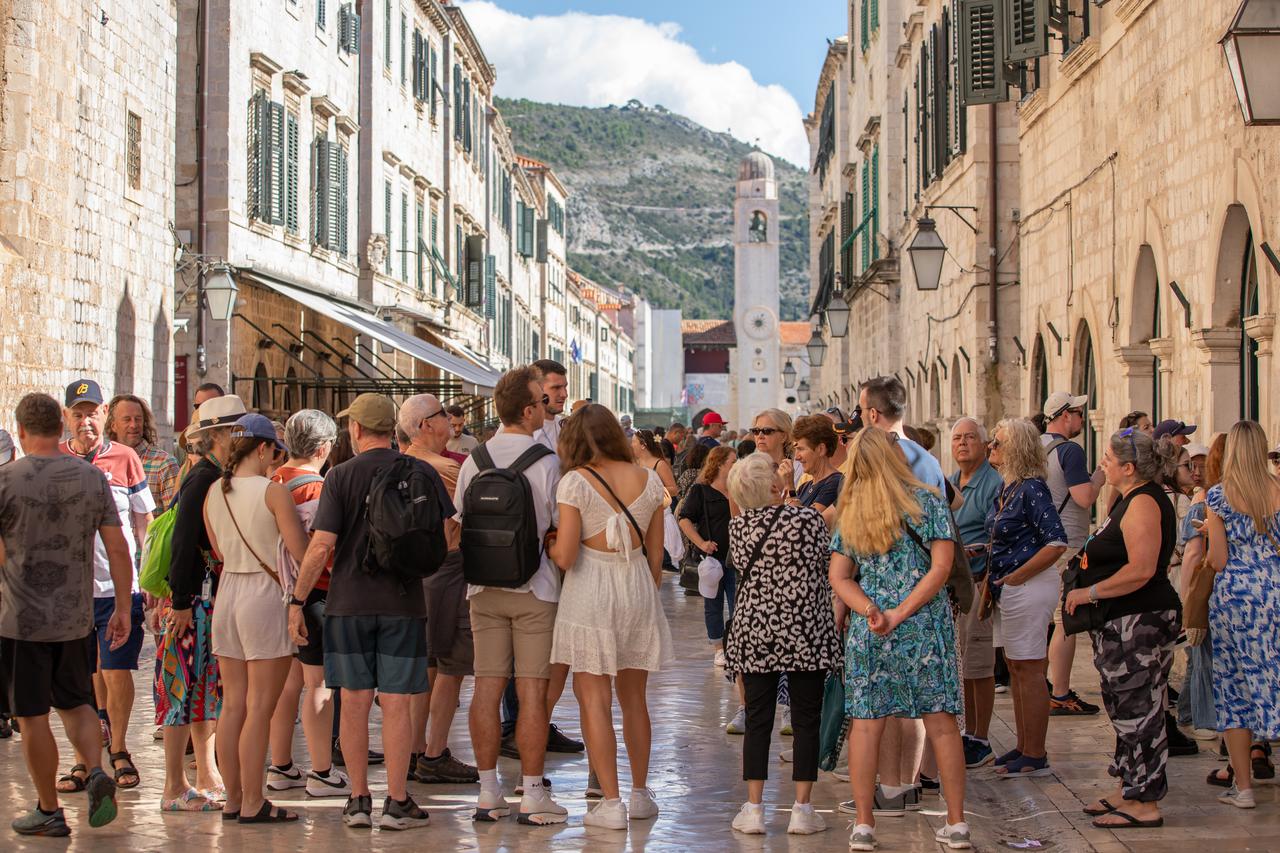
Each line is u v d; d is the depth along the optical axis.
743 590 8.49
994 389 23.52
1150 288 16.19
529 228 71.31
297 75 28.05
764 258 116.62
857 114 42.50
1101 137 17.61
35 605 8.22
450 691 9.80
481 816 8.68
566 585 8.64
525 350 71.38
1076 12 18.33
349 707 8.53
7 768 10.13
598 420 8.68
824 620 8.43
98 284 18.28
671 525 14.03
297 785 9.67
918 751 8.98
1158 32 15.18
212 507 8.69
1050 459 11.58
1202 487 10.17
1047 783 9.34
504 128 57.97
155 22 20.56
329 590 8.59
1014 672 9.66
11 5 15.97
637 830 8.47
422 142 41.81
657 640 8.67
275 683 8.62
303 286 27.69
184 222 24.47
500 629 8.75
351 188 33.81
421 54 41.31
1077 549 11.59
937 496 8.15
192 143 24.47
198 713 8.96
